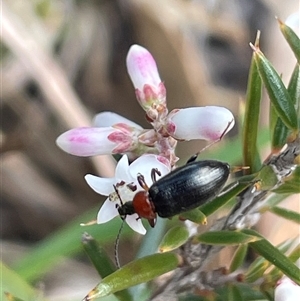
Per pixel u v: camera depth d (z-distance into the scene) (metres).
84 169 0.13
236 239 0.05
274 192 0.05
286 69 0.12
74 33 0.14
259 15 0.15
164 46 0.14
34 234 0.13
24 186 0.13
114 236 0.09
